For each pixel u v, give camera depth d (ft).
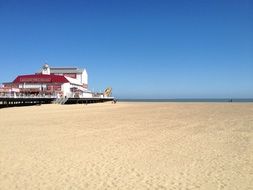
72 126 78.79
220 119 97.96
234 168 36.01
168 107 194.59
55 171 34.42
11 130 70.28
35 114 123.85
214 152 45.14
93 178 31.83
